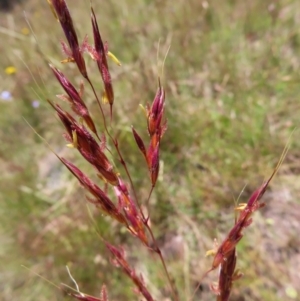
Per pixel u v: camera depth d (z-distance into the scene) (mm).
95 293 167
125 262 80
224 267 70
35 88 262
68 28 59
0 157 253
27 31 335
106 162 65
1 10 496
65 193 205
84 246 178
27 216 205
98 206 70
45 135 257
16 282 190
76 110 62
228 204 174
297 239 156
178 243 171
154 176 68
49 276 179
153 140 65
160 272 157
